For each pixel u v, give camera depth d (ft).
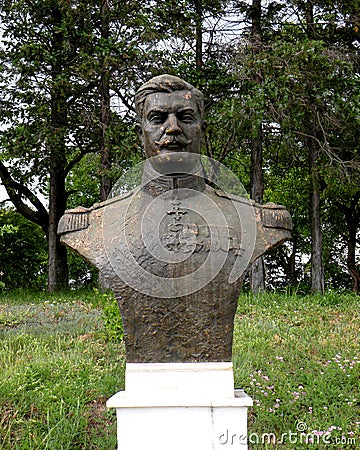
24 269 46.70
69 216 8.75
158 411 8.02
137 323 8.29
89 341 18.58
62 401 12.71
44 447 11.18
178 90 8.48
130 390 8.20
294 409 13.14
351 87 32.65
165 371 8.22
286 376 15.40
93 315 23.25
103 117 33.96
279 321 22.06
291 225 8.80
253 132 30.22
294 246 51.83
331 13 35.45
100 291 31.89
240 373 14.99
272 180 48.47
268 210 8.87
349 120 31.65
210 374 8.20
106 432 12.16
